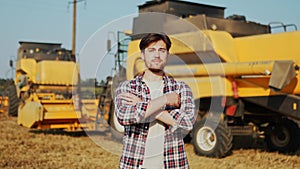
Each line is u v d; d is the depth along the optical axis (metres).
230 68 7.48
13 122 13.95
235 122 8.20
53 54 15.68
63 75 13.22
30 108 10.50
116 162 7.35
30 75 13.52
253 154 8.23
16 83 15.18
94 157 7.84
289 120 8.52
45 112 10.29
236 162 7.40
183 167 2.83
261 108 8.20
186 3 9.43
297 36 7.29
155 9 9.52
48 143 9.41
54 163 7.18
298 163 7.36
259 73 7.15
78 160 7.50
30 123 10.42
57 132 11.40
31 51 15.75
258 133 8.51
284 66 6.84
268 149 8.80
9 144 9.12
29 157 7.69
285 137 8.54
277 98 7.39
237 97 7.75
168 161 2.81
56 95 12.55
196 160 7.59
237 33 8.79
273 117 8.61
